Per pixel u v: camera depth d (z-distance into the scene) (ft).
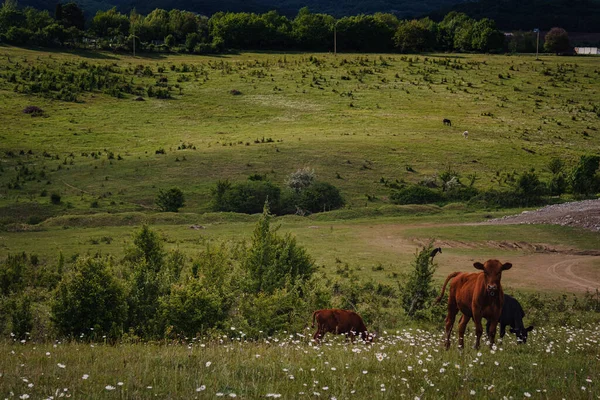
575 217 187.93
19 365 31.96
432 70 565.94
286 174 295.07
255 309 57.36
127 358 35.40
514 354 40.32
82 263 58.08
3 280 103.24
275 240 85.30
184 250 149.38
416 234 182.39
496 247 162.61
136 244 100.99
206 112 434.30
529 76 550.36
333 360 35.19
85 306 55.88
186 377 29.73
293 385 28.73
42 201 253.65
